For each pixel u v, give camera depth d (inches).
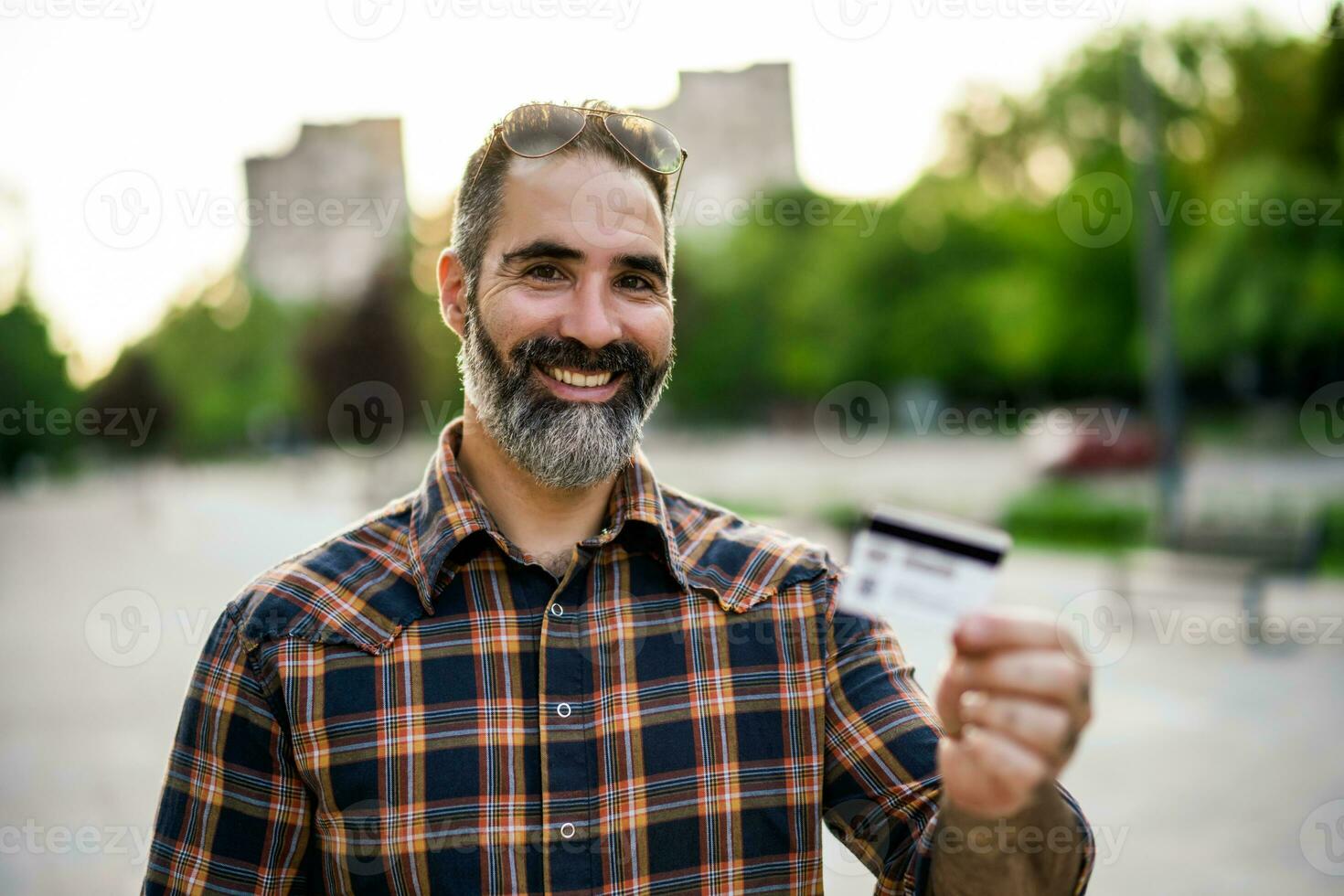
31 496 1617.9
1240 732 224.7
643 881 55.4
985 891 45.8
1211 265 819.4
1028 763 36.6
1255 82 898.7
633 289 60.4
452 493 59.1
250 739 56.2
